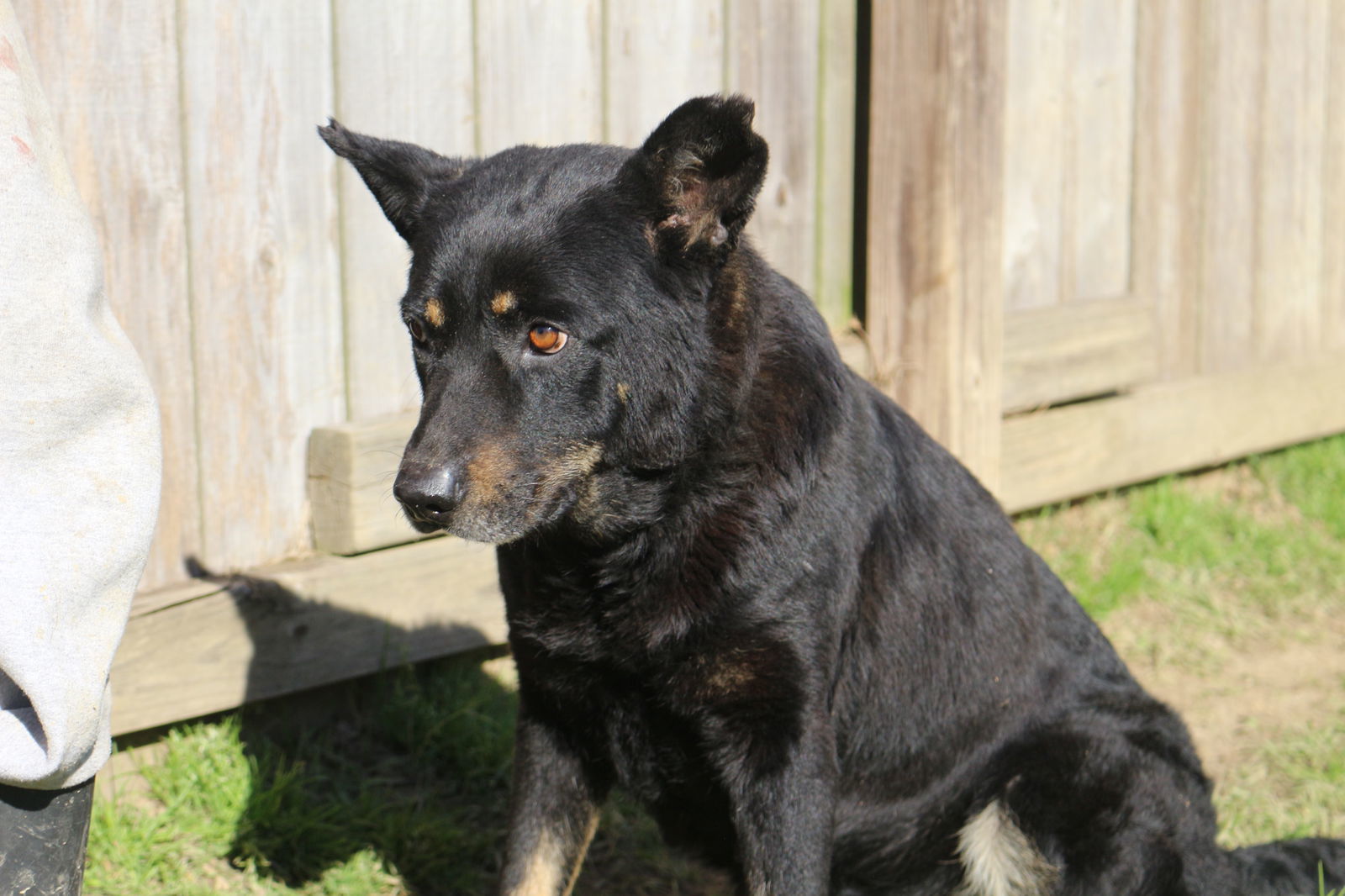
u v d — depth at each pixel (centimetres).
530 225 272
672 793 316
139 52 350
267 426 393
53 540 205
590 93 436
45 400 205
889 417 330
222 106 367
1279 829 396
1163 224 609
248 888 341
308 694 412
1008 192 549
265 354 388
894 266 482
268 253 383
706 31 456
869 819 325
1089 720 329
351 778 397
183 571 380
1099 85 570
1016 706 330
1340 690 487
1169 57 592
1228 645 520
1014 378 538
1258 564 577
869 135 487
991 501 349
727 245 276
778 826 290
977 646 325
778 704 289
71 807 226
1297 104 648
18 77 212
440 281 273
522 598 302
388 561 407
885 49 470
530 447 271
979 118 468
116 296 356
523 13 416
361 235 400
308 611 390
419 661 430
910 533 319
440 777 407
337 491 394
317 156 388
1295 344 676
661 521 285
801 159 486
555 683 305
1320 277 680
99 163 348
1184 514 591
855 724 313
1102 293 594
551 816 315
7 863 220
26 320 202
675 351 281
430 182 297
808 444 292
